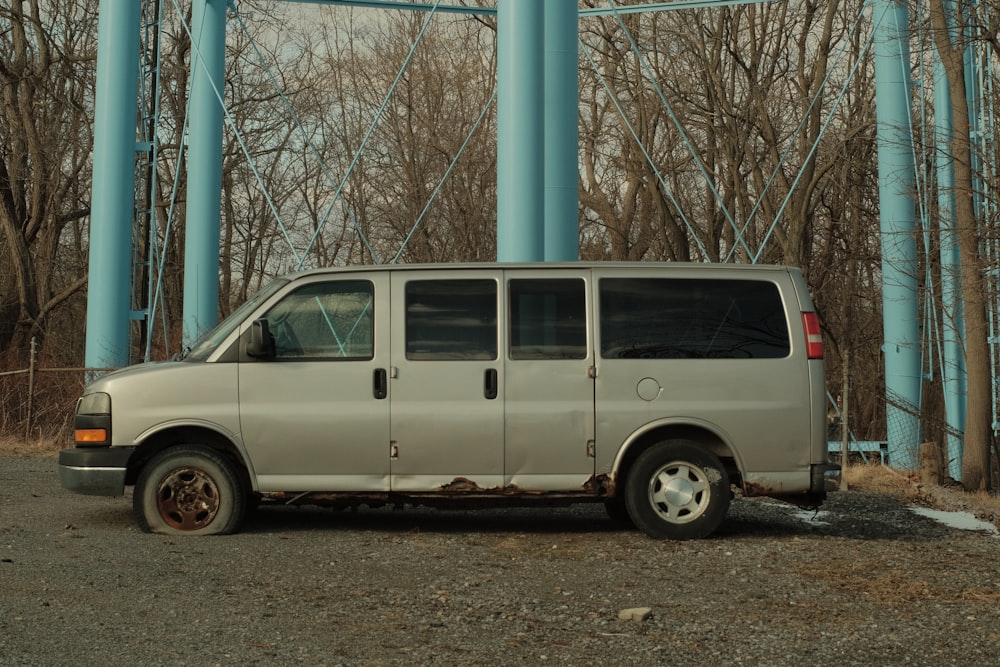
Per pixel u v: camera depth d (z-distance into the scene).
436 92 38.31
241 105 38.31
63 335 41.34
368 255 39.53
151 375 9.59
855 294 36.00
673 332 9.70
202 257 19.94
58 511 10.73
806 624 6.55
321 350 9.63
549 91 16.59
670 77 35.56
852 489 14.37
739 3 19.59
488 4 38.59
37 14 34.09
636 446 9.74
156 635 5.97
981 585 7.83
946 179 21.59
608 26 36.47
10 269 35.09
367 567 8.12
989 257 20.25
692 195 39.50
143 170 22.08
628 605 7.00
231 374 9.57
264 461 9.53
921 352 20.17
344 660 5.57
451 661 5.60
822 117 34.53
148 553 8.46
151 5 22.31
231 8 20.48
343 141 40.53
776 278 9.84
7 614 6.36
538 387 9.57
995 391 22.34
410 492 9.56
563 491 9.60
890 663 5.73
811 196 35.16
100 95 19.72
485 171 38.03
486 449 9.54
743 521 11.02
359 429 9.52
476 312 9.66
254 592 7.16
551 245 16.53
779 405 9.66
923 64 22.88
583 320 9.66
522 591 7.37
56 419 20.06
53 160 34.69
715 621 6.59
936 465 15.61
